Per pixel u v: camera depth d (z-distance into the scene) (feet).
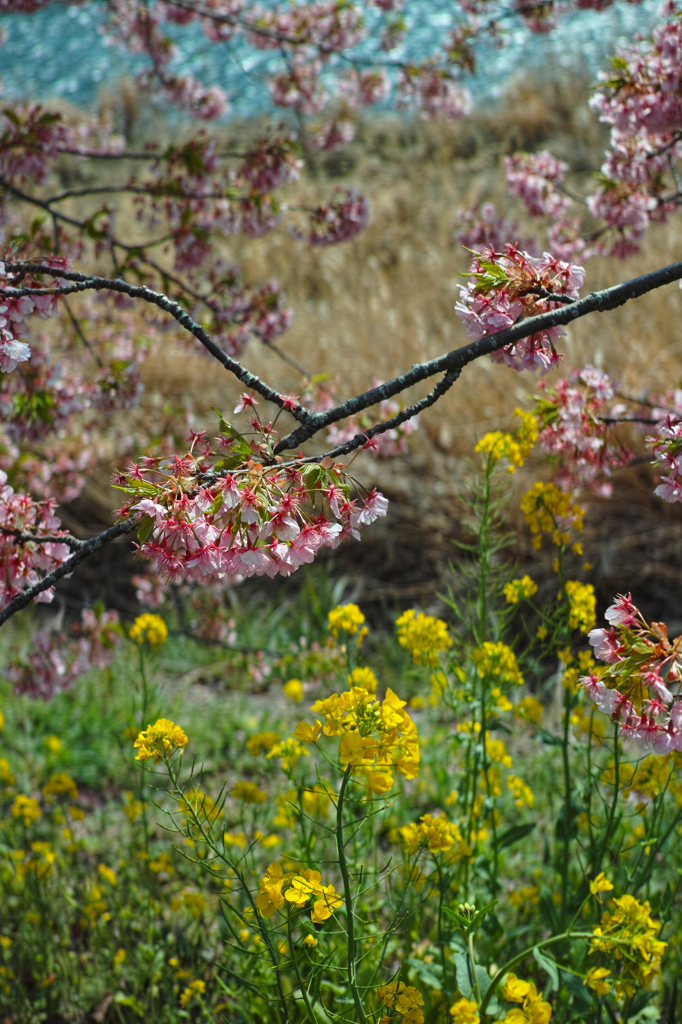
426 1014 8.08
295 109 19.86
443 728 13.88
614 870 9.95
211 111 20.81
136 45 21.13
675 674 5.43
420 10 65.36
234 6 18.97
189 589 17.80
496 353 6.40
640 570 18.17
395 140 48.44
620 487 19.72
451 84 19.69
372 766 5.96
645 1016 7.81
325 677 13.04
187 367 25.34
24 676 13.52
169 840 12.55
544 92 48.85
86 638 13.96
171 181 13.71
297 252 34.27
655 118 10.39
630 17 59.93
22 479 15.02
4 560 6.97
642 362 22.85
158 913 10.41
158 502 5.27
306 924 6.58
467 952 6.85
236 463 5.65
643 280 6.40
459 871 8.70
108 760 14.49
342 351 26.00
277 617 18.38
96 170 43.93
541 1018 5.72
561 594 8.93
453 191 39.88
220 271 14.76
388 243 35.65
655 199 12.55
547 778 12.30
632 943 6.23
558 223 14.64
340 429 12.50
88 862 12.24
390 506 20.72
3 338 5.90
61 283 8.09
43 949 10.05
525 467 19.80
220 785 13.76
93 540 6.32
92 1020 9.83
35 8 18.22
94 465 18.16
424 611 18.17
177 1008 9.66
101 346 17.30
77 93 59.16
